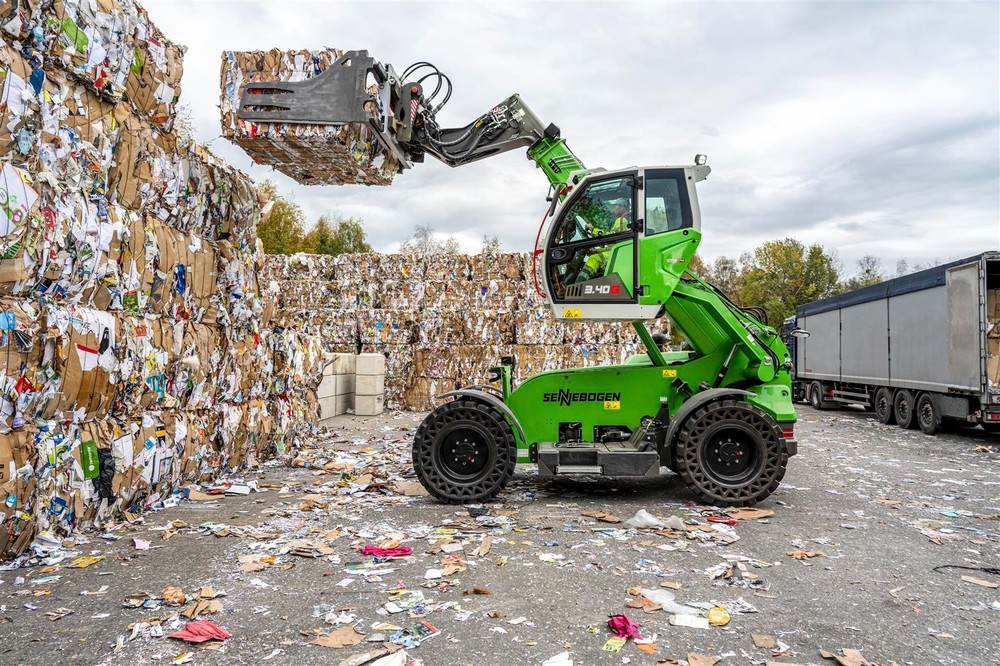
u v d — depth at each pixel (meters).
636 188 7.36
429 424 7.18
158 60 6.51
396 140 8.03
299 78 7.45
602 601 4.29
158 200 6.88
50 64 5.16
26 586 4.48
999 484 8.47
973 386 12.18
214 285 8.10
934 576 4.86
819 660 3.51
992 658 3.55
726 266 61.78
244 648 3.59
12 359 4.79
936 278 13.50
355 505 7.00
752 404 7.20
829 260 49.19
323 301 18.12
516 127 8.27
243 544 5.52
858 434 13.95
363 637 3.72
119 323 6.10
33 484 4.99
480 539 5.71
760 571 4.95
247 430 8.73
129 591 4.43
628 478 8.64
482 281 17.66
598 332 17.17
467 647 3.60
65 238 5.26
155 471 6.64
